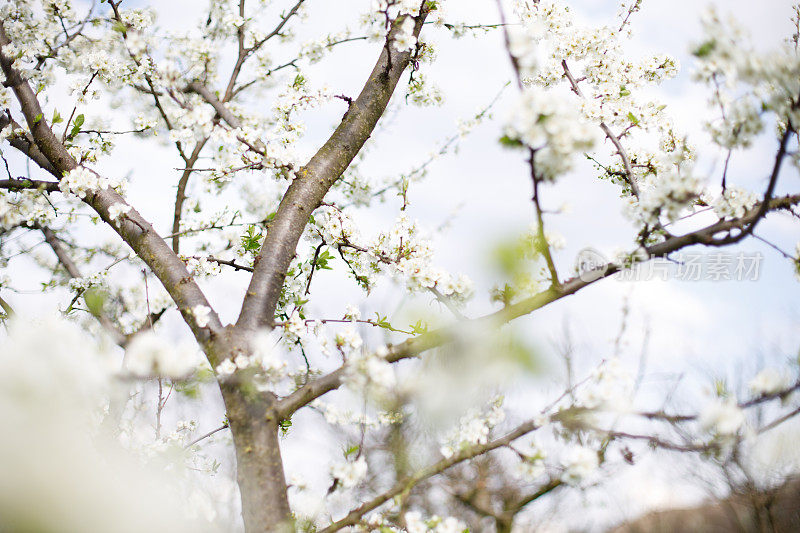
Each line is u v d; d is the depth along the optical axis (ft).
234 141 9.63
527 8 12.07
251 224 12.50
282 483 7.47
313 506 7.57
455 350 5.52
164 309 12.28
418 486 9.75
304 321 9.04
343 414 8.13
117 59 12.88
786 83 6.15
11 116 12.69
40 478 4.33
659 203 7.09
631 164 11.37
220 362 8.02
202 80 14.42
